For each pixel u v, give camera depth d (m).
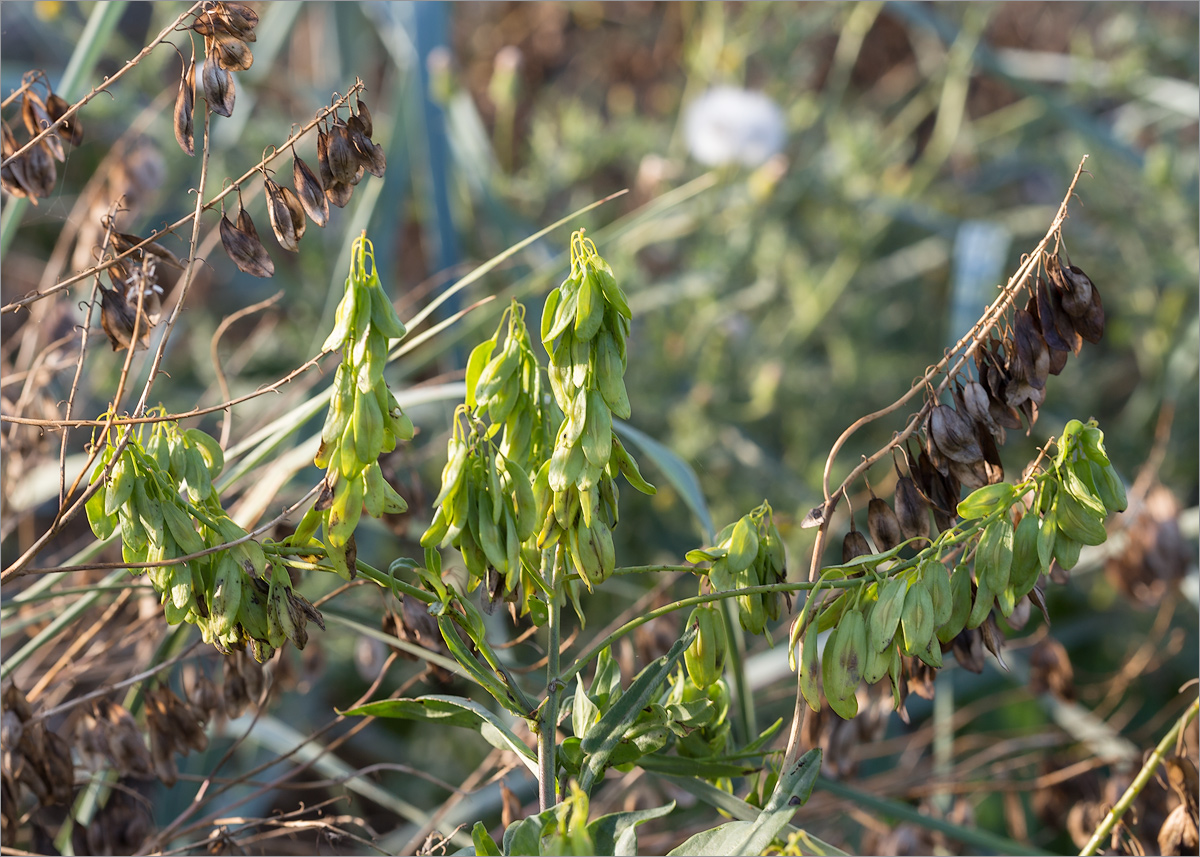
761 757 0.79
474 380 0.74
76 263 0.98
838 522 1.63
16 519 0.98
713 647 0.75
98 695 0.83
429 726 1.61
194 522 0.74
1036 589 0.76
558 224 0.85
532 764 0.75
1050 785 1.04
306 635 0.73
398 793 1.50
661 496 1.71
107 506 0.72
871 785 1.08
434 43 1.69
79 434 1.40
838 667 0.73
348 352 0.72
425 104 1.68
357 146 0.75
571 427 0.72
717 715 0.79
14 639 1.04
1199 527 1.19
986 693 1.67
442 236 1.69
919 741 1.21
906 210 2.04
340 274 1.33
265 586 0.73
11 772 0.83
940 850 1.03
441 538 0.72
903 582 0.73
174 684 1.03
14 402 1.00
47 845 0.88
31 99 0.82
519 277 1.69
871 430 1.96
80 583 1.01
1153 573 1.06
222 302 1.99
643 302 1.86
